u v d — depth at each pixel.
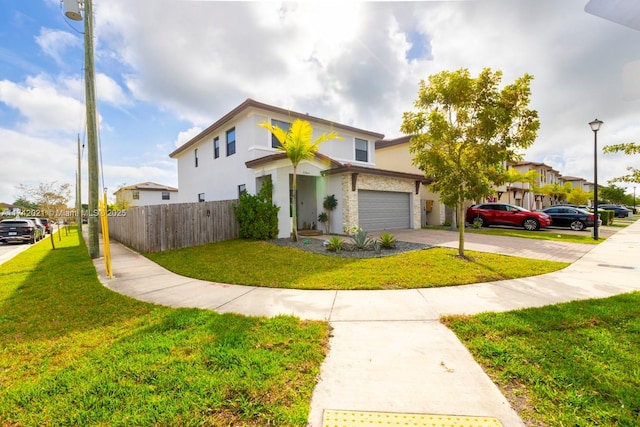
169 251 10.03
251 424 2.07
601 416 2.07
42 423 2.12
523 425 2.02
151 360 2.91
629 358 2.79
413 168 19.16
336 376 2.63
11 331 3.81
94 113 9.59
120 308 4.59
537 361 2.78
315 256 8.25
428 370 2.70
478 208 17.81
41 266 8.54
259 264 7.52
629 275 6.12
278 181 11.76
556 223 16.53
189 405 2.25
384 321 3.86
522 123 7.12
